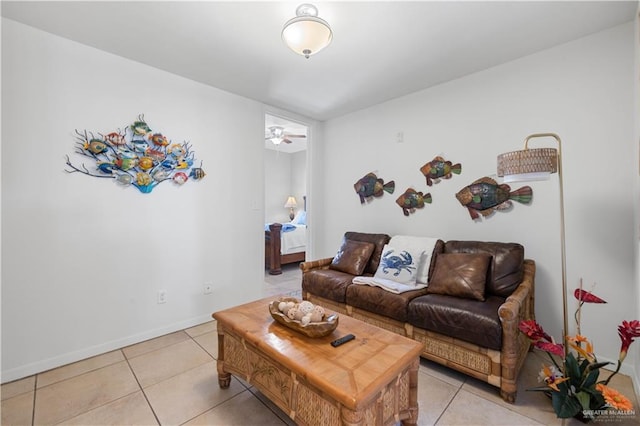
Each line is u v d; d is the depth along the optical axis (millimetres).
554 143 2258
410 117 3152
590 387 1510
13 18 1892
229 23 1957
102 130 2279
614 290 2029
